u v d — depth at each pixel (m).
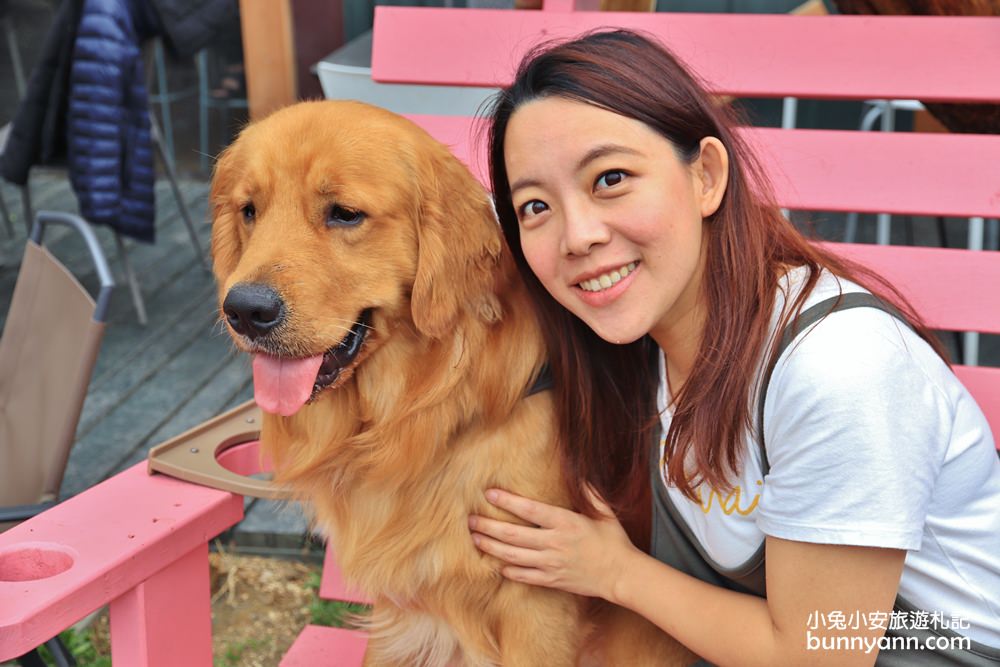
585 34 1.56
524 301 1.75
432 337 1.68
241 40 6.03
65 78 4.01
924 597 1.50
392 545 1.75
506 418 1.71
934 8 2.45
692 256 1.43
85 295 2.49
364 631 2.14
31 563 1.58
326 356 1.68
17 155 4.17
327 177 1.68
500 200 1.67
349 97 3.61
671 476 1.54
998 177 2.02
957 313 2.01
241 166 1.80
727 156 1.44
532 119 1.41
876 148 2.07
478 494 1.70
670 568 1.64
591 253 1.40
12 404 2.62
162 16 4.13
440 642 1.88
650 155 1.38
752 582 1.60
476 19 2.25
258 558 3.36
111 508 1.71
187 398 4.15
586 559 1.64
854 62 2.09
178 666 1.73
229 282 1.66
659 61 1.42
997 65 2.02
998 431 1.97
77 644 2.86
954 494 1.44
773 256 1.50
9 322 2.69
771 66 2.12
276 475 1.86
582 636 1.81
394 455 1.71
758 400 1.43
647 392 1.82
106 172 4.02
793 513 1.38
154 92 6.29
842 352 1.34
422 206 1.72
